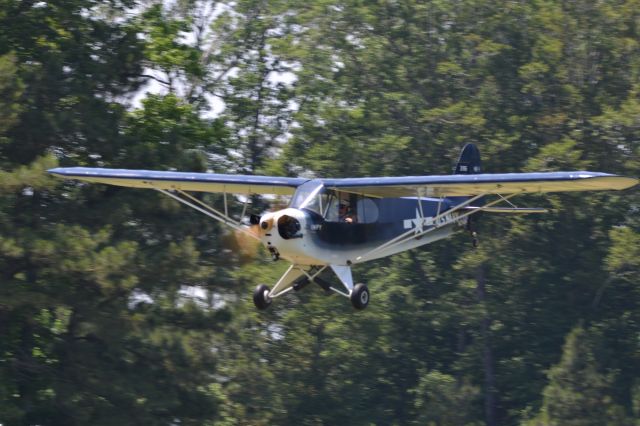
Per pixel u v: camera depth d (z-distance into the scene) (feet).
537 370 391.45
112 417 266.77
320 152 401.70
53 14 306.35
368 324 378.12
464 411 364.99
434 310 402.52
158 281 269.03
